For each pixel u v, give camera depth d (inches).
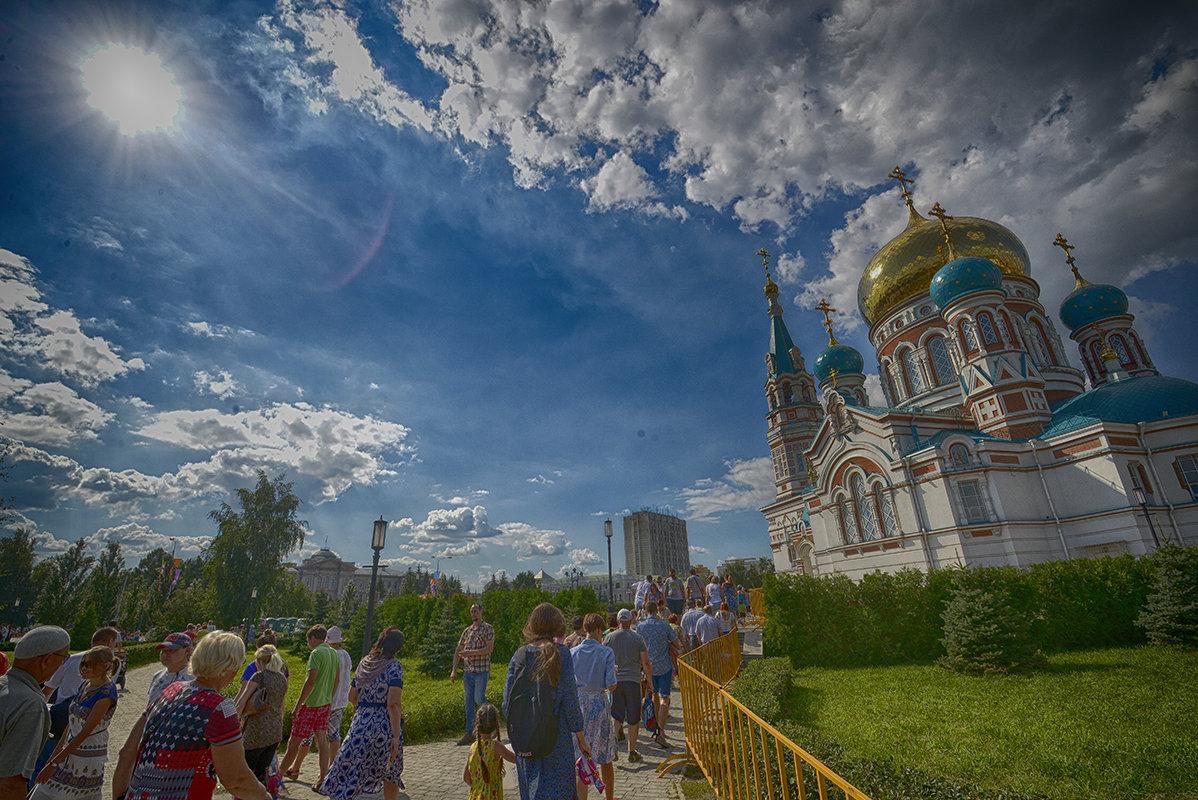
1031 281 1373.0
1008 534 982.4
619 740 385.7
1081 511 987.3
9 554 2193.7
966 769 300.5
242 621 1892.2
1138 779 271.6
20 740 172.6
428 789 315.6
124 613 2445.9
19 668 184.5
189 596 2001.7
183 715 145.9
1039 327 1342.3
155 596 2385.6
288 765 335.3
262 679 276.2
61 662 193.3
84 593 2149.4
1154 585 617.9
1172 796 257.4
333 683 346.6
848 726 397.1
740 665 645.3
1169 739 312.7
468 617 1075.3
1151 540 901.8
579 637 339.3
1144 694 407.2
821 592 721.6
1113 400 1039.0
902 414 1140.5
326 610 1640.0
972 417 1187.3
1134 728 337.4
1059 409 1143.0
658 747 369.4
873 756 329.1
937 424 1177.4
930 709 424.8
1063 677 491.2
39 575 2192.4
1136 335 1353.3
